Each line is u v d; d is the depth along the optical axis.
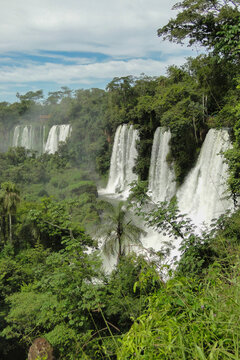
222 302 2.96
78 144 80.44
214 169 28.50
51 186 68.69
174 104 39.59
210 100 35.41
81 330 13.02
